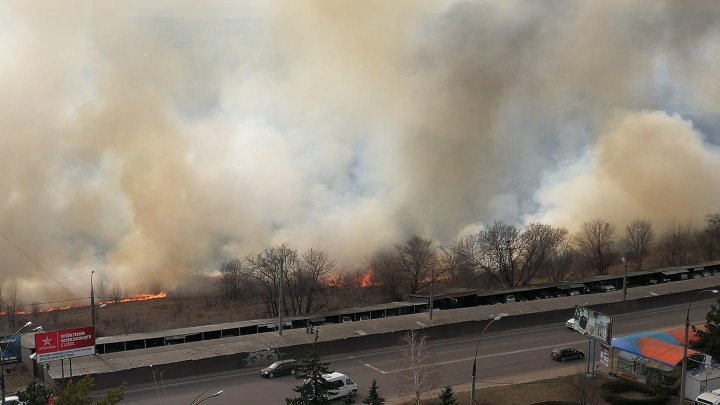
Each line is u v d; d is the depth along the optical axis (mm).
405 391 29359
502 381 31172
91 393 29406
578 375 30000
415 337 34875
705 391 28688
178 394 29500
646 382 30359
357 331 36594
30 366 33062
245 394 29484
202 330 37312
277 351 33625
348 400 24609
